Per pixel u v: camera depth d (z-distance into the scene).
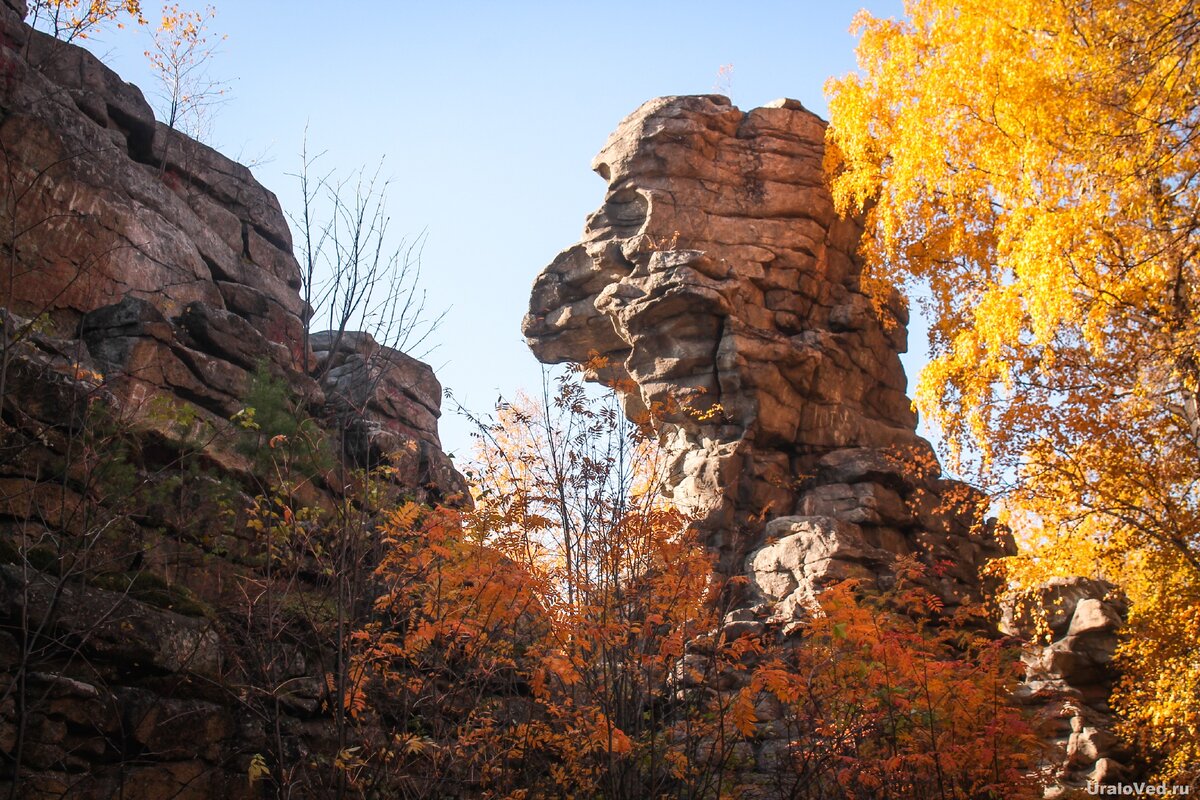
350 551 9.77
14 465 8.45
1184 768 13.77
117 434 8.98
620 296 22.20
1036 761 11.50
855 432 22.00
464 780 8.91
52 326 10.13
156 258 13.62
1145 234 15.03
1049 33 18.30
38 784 7.13
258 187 17.30
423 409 15.84
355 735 9.05
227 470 10.46
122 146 14.88
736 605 18.48
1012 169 19.25
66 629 7.66
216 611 9.12
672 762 10.19
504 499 9.25
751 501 20.42
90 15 15.19
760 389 21.02
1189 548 14.52
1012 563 16.66
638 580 10.32
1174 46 13.87
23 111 12.38
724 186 23.42
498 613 8.99
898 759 9.79
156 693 8.12
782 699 9.96
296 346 15.20
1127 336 16.17
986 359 17.20
